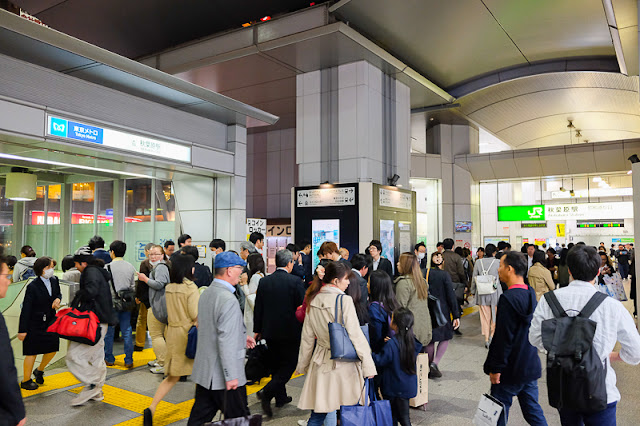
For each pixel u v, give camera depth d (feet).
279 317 16.43
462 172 69.62
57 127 22.08
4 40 19.76
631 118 66.85
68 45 20.72
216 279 12.51
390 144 43.65
